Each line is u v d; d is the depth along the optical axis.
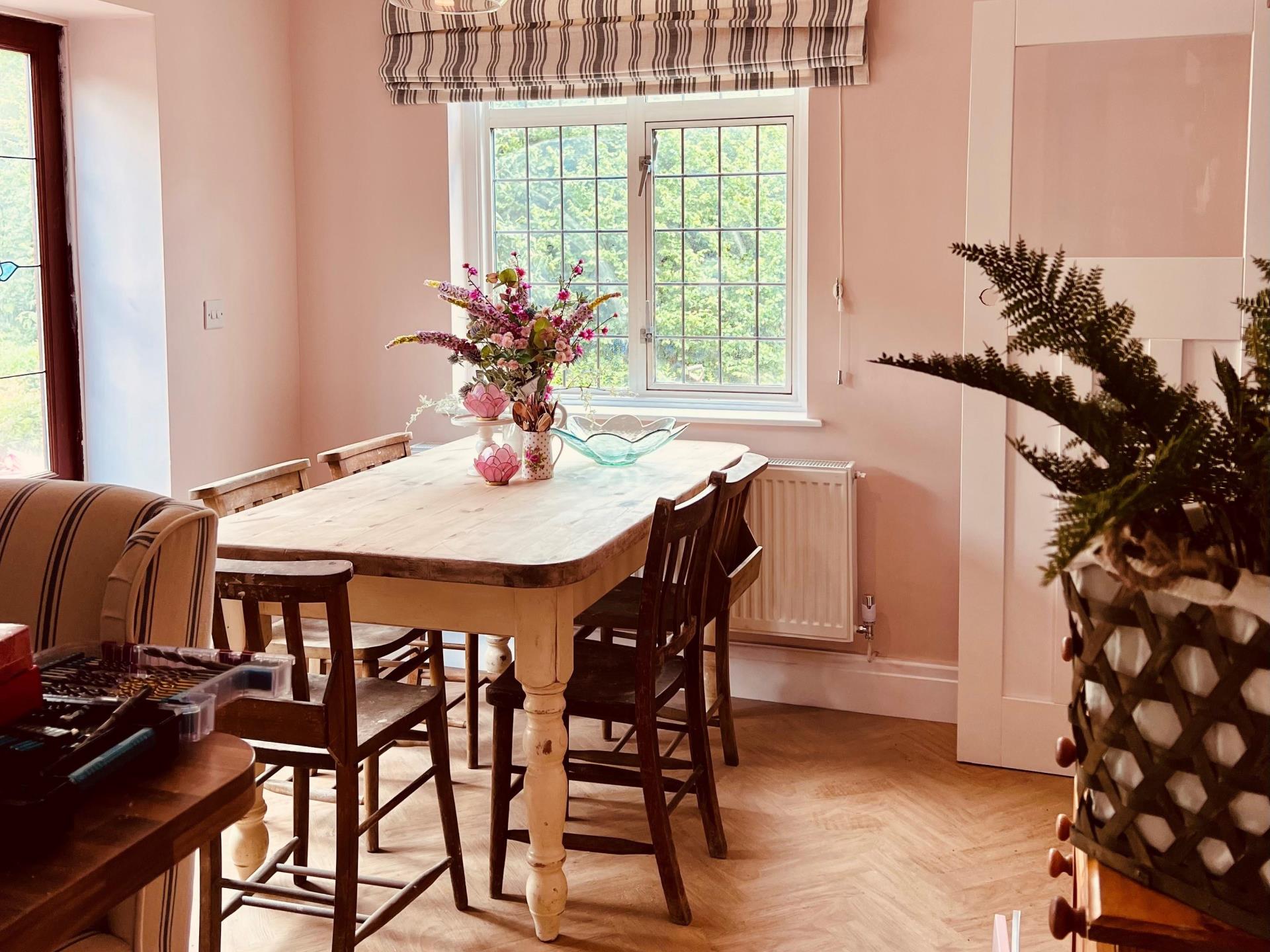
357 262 4.35
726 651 3.38
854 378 3.79
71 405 3.85
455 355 3.22
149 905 1.58
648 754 2.53
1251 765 0.90
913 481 3.76
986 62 3.22
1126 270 3.14
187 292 3.87
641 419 4.03
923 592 3.79
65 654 1.52
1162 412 0.99
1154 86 3.11
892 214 3.68
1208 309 3.08
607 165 4.21
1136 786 0.98
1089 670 1.01
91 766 1.20
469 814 3.15
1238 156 3.06
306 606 2.58
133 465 3.87
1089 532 0.87
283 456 4.39
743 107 4.00
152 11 3.65
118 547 1.74
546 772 2.49
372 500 2.97
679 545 2.55
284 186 4.32
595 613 3.14
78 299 3.83
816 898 2.70
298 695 2.16
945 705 3.79
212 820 1.25
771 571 3.83
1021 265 1.02
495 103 4.27
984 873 2.81
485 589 2.43
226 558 2.50
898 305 3.71
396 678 2.95
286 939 2.55
